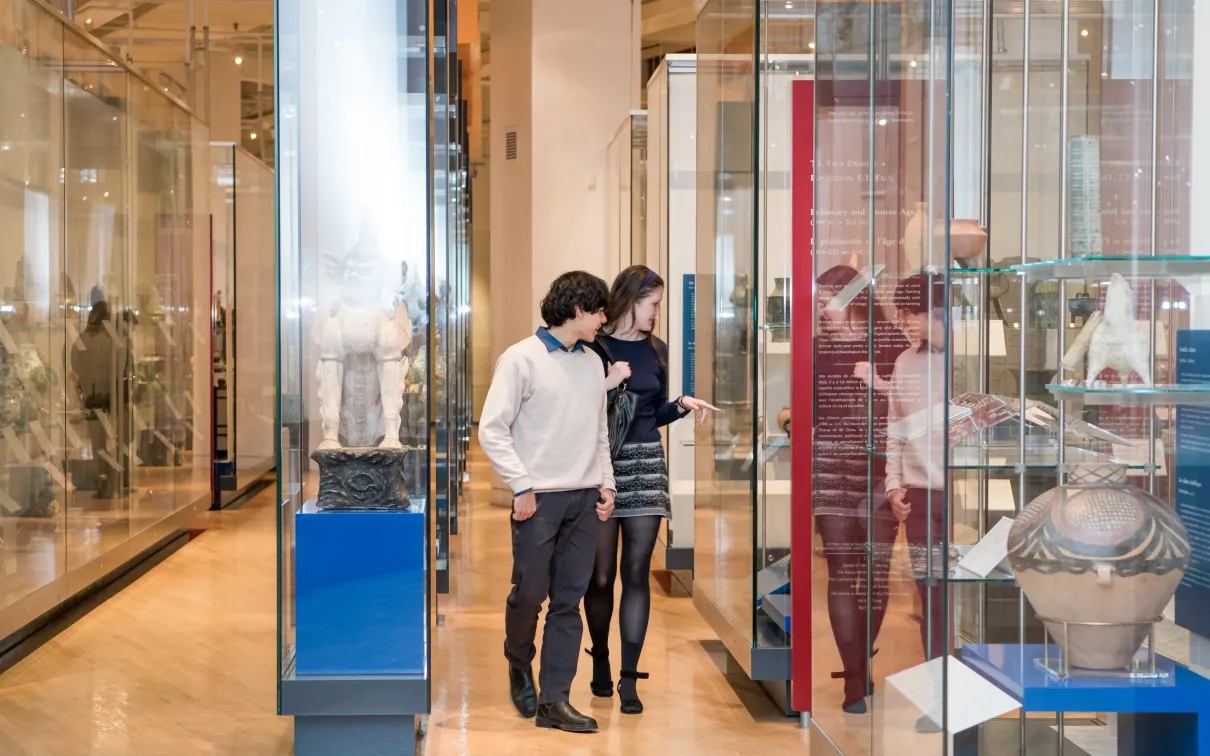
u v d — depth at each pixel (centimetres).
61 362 596
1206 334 238
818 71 323
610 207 1030
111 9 1141
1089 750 250
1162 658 240
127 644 542
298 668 361
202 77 1240
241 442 1131
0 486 504
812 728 328
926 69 225
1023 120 261
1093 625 227
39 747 388
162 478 793
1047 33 260
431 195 364
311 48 362
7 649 523
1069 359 245
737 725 416
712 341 491
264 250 1207
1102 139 259
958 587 242
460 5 1145
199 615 605
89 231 647
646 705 441
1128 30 259
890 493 251
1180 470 247
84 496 624
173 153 847
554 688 409
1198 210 257
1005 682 231
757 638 415
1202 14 256
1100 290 249
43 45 579
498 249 1124
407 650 362
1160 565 224
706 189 504
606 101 1043
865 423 271
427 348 366
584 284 396
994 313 252
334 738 364
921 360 227
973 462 246
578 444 399
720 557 477
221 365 1066
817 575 322
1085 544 225
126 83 725
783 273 408
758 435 411
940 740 218
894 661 247
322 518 361
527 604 405
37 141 570
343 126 362
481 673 488
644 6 1465
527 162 1056
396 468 364
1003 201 261
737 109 435
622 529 436
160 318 800
